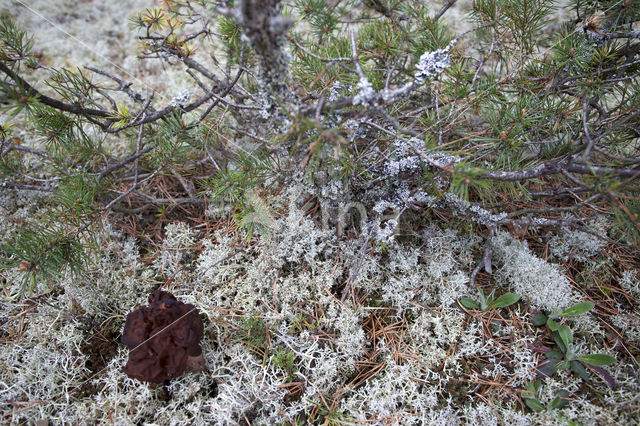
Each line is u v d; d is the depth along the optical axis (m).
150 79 3.24
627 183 1.60
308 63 2.08
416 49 2.30
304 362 2.01
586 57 2.00
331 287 2.28
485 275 2.36
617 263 2.35
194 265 2.40
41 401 1.91
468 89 2.21
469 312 2.19
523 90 2.14
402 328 2.17
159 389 1.95
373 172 2.09
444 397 1.98
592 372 1.98
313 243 2.29
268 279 2.26
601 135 1.92
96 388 1.99
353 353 2.04
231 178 1.80
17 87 1.61
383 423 1.85
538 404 1.87
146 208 2.62
